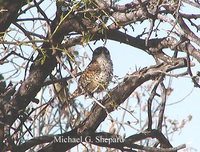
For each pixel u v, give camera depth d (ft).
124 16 36.81
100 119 39.83
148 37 34.30
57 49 35.81
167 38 37.81
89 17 37.73
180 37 35.27
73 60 34.99
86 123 39.96
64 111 41.27
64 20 38.09
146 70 38.75
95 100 34.65
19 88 39.47
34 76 39.27
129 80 38.93
